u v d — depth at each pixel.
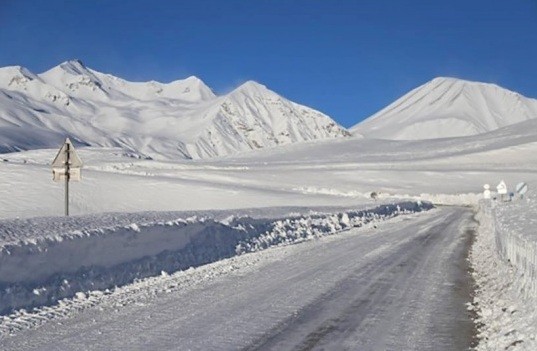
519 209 20.48
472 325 8.25
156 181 58.38
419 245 19.28
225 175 88.69
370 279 12.15
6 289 9.02
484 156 119.88
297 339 7.42
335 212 31.42
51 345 6.94
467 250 17.81
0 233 11.41
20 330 7.62
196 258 14.65
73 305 9.23
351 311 9.09
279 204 49.69
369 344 7.25
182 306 9.22
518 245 10.16
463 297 10.31
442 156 127.38
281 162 129.12
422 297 10.28
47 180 53.59
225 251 16.44
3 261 9.22
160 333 7.55
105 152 127.19
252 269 13.42
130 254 12.31
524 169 102.31
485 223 26.72
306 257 15.83
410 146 156.62
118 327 7.83
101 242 11.55
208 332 7.64
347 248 18.22
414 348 7.09
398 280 12.09
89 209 45.69
